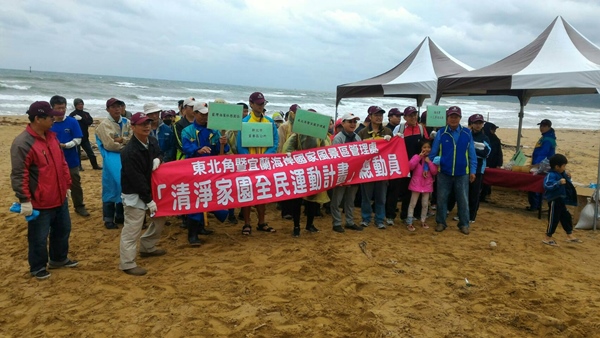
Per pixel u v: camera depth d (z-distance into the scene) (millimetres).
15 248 5488
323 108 44844
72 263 4922
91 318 3760
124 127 6238
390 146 6492
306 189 5934
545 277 4898
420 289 4473
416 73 9242
